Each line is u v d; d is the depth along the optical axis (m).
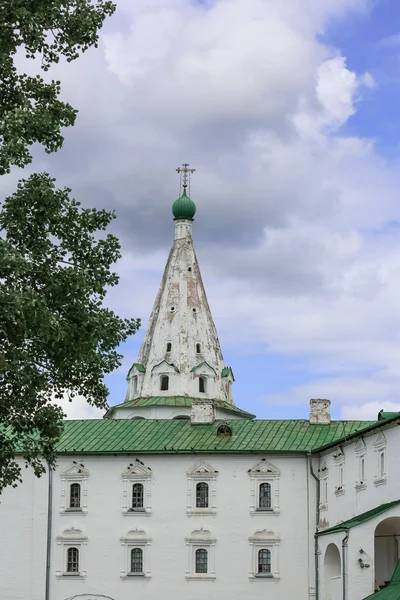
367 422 89.06
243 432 88.19
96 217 54.22
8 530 86.00
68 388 53.69
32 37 51.72
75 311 51.47
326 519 81.56
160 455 86.00
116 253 54.38
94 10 54.44
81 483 86.50
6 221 52.44
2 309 46.78
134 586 84.25
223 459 85.56
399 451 68.62
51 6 52.31
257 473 84.81
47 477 86.69
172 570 84.12
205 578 83.50
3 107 52.72
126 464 86.44
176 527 84.81
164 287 125.88
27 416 50.34
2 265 48.22
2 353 48.00
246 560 83.56
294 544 83.31
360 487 74.62
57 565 85.19
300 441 86.00
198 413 90.56
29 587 84.94
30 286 50.34
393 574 66.06
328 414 89.31
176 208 128.62
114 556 84.94
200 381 121.12
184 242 127.69
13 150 49.19
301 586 82.50
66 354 51.38
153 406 116.50
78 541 85.31
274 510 84.00
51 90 54.44
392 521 69.56
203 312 124.69
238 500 84.75
